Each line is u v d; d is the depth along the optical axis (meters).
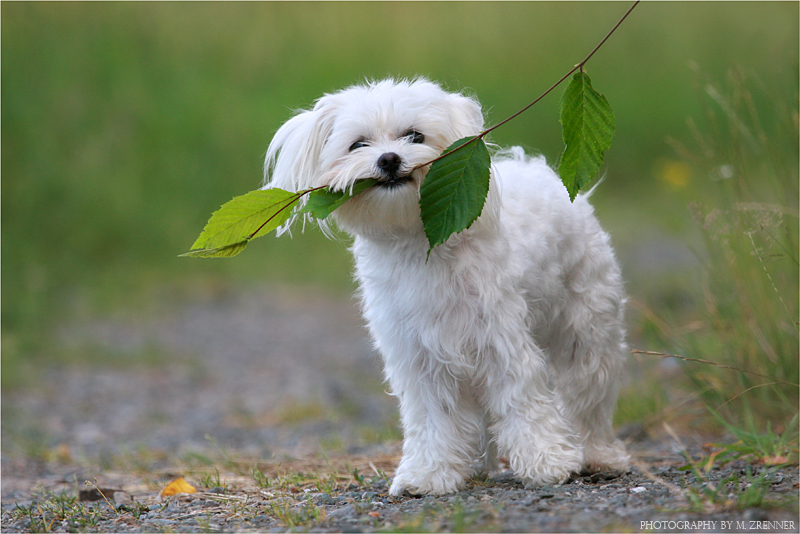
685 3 32.50
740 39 30.98
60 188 18.50
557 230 5.86
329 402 10.37
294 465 7.20
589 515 4.34
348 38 27.47
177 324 15.13
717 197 9.16
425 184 4.69
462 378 5.48
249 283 18.30
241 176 21.38
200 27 25.11
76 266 17.45
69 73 21.31
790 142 7.27
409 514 4.71
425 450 5.49
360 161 5.14
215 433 9.30
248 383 11.63
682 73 30.33
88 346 13.40
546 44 30.25
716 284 7.56
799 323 6.01
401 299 5.38
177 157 20.98
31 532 5.15
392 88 5.54
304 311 16.08
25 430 9.38
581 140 4.66
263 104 23.38
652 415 7.93
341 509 5.01
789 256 6.19
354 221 5.38
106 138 20.45
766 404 7.10
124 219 18.86
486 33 29.83
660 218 18.06
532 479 5.32
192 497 5.92
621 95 29.91
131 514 5.51
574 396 6.14
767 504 4.30
